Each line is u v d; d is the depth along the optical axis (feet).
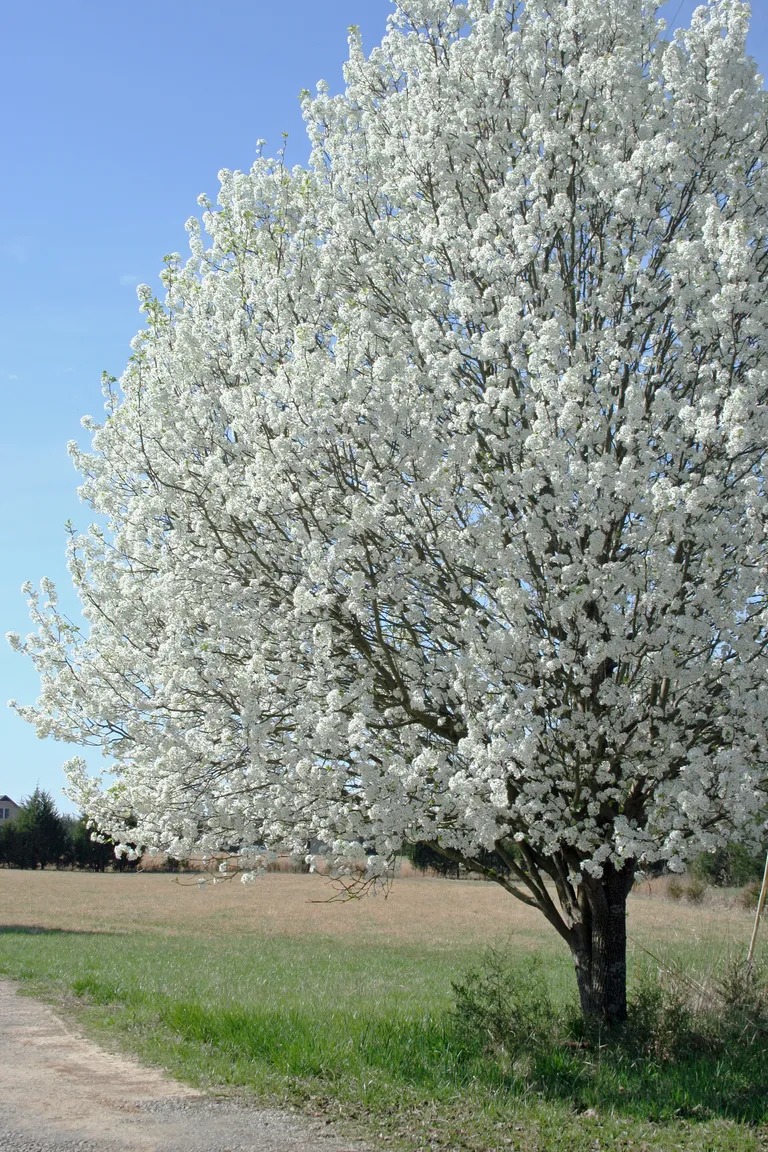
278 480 29.58
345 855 29.99
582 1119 26.45
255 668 28.96
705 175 32.53
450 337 30.17
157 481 33.30
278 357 33.50
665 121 32.63
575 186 32.73
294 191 35.24
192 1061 32.65
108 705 32.68
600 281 31.99
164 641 32.83
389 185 34.37
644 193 30.94
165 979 61.00
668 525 26.96
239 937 102.89
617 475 27.22
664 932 66.69
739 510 28.99
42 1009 47.70
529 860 34.24
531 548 28.94
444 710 30.81
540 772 27.76
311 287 34.35
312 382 28.63
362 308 30.55
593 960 33.47
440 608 30.45
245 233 34.78
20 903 143.95
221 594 31.37
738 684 27.32
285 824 31.73
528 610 29.17
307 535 30.25
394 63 36.91
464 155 33.65
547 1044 31.94
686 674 28.48
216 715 30.37
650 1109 27.14
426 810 29.43
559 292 30.19
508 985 35.47
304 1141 23.85
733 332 27.89
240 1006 41.29
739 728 28.45
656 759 28.84
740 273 26.27
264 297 33.76
